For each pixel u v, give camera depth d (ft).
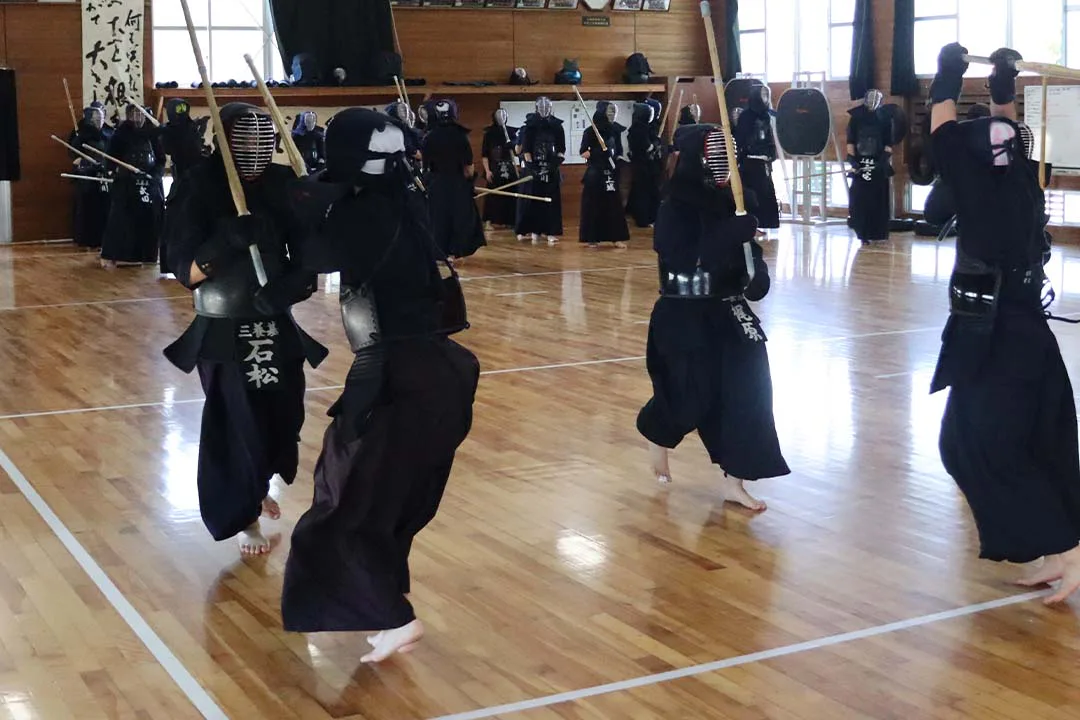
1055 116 50.75
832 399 24.41
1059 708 11.69
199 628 13.93
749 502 17.92
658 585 15.05
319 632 12.84
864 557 15.92
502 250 52.42
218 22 58.80
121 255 47.39
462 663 12.92
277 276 14.42
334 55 59.57
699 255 16.35
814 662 12.78
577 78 64.18
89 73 56.39
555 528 17.19
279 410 15.67
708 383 17.33
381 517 12.39
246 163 14.80
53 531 17.29
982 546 14.20
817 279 41.34
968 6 54.70
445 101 47.14
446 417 12.25
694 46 68.44
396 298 12.10
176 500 18.69
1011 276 14.02
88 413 24.06
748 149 52.80
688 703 11.89
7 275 45.16
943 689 12.11
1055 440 14.34
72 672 12.78
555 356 29.19
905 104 57.26
